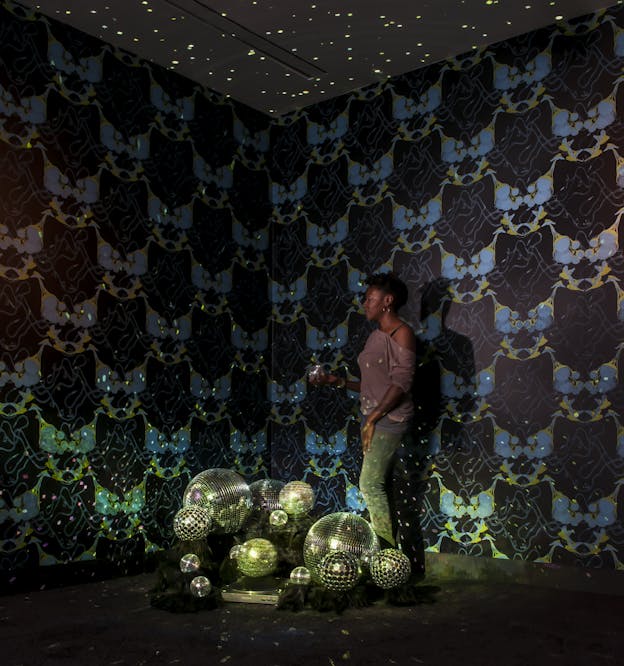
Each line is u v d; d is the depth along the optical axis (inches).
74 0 151.9
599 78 155.3
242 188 200.7
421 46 171.8
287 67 181.8
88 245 163.2
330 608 131.9
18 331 148.9
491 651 108.3
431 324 175.0
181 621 125.5
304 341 199.5
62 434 155.6
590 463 151.5
